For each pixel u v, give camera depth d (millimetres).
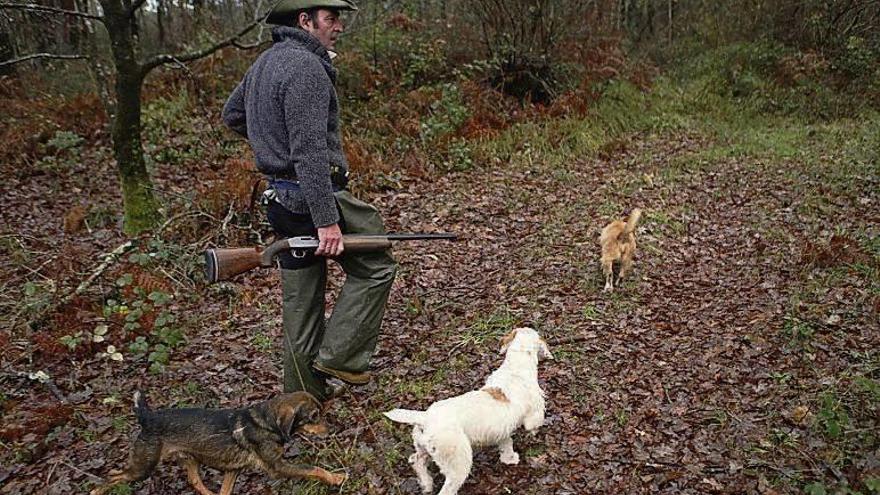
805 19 15320
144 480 3506
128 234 7062
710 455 3707
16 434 3916
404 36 12516
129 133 6926
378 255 3869
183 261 6160
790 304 5469
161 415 3305
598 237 7281
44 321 5254
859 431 3736
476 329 5273
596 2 13820
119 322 5184
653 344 5023
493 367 4715
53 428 4043
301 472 3391
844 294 5590
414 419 3312
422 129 10266
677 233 7395
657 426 4012
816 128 12125
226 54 11664
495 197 8562
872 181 8594
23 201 7980
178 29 14047
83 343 4887
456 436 3277
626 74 13711
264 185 7625
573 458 3766
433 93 11242
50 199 8102
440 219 7852
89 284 5668
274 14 3574
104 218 7508
